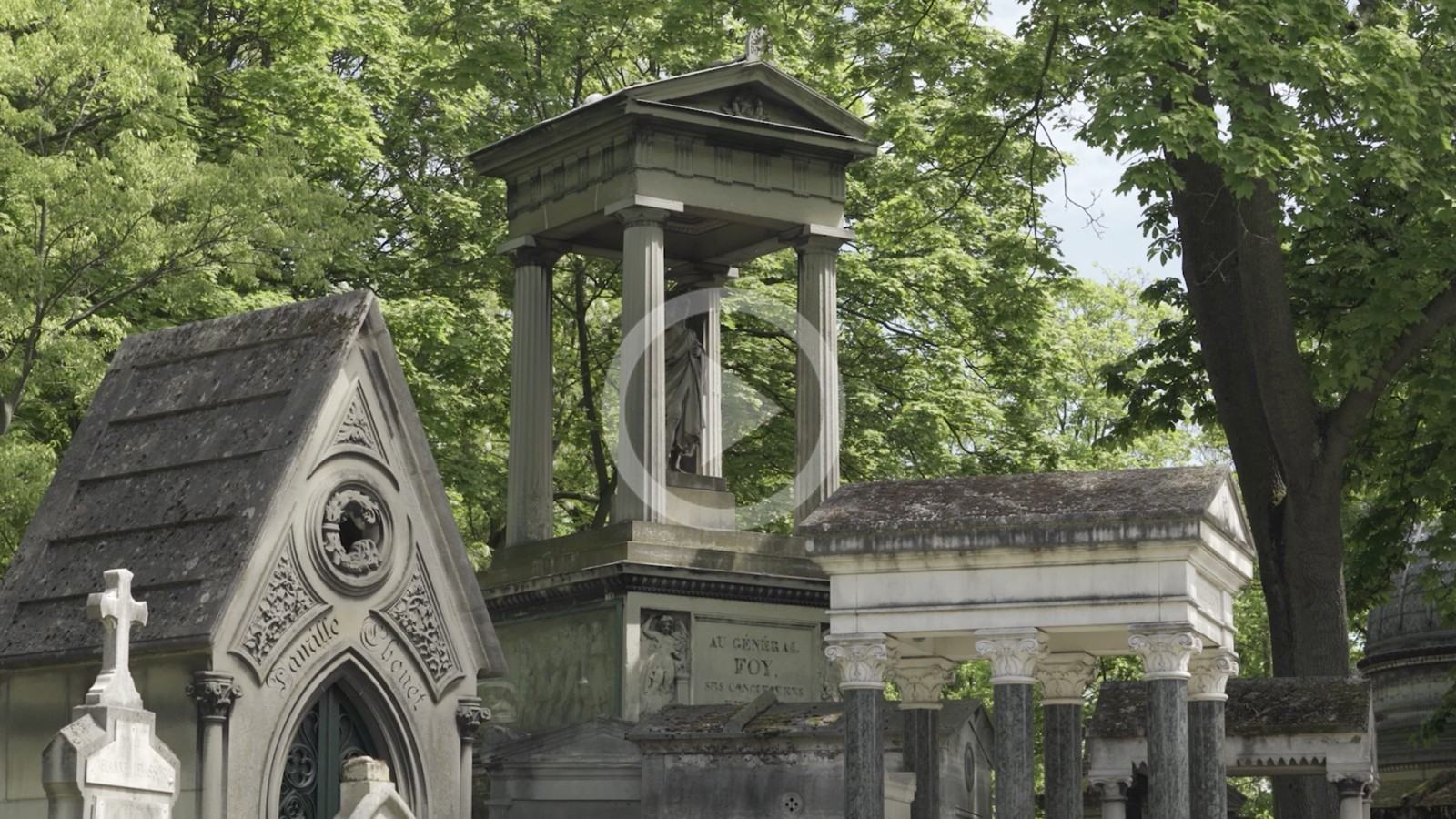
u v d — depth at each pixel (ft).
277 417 61.72
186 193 82.23
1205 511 60.23
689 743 71.92
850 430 114.73
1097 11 87.92
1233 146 78.18
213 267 85.30
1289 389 87.30
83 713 50.49
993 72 98.89
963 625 62.08
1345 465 100.58
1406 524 102.63
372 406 63.46
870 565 63.05
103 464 64.90
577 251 90.43
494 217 111.24
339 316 63.41
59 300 82.53
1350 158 83.41
